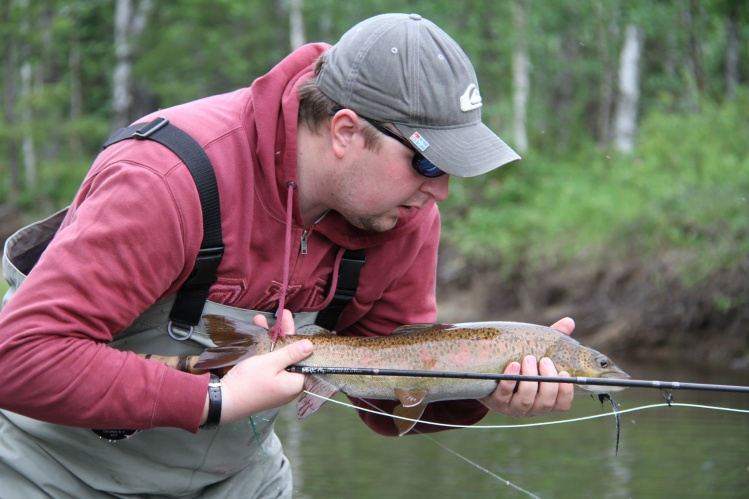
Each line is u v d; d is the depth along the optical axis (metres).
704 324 11.30
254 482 2.98
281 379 2.39
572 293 13.64
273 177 2.49
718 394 7.40
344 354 2.63
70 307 2.21
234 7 26.22
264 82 2.53
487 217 17.03
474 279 15.91
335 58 2.46
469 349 2.71
